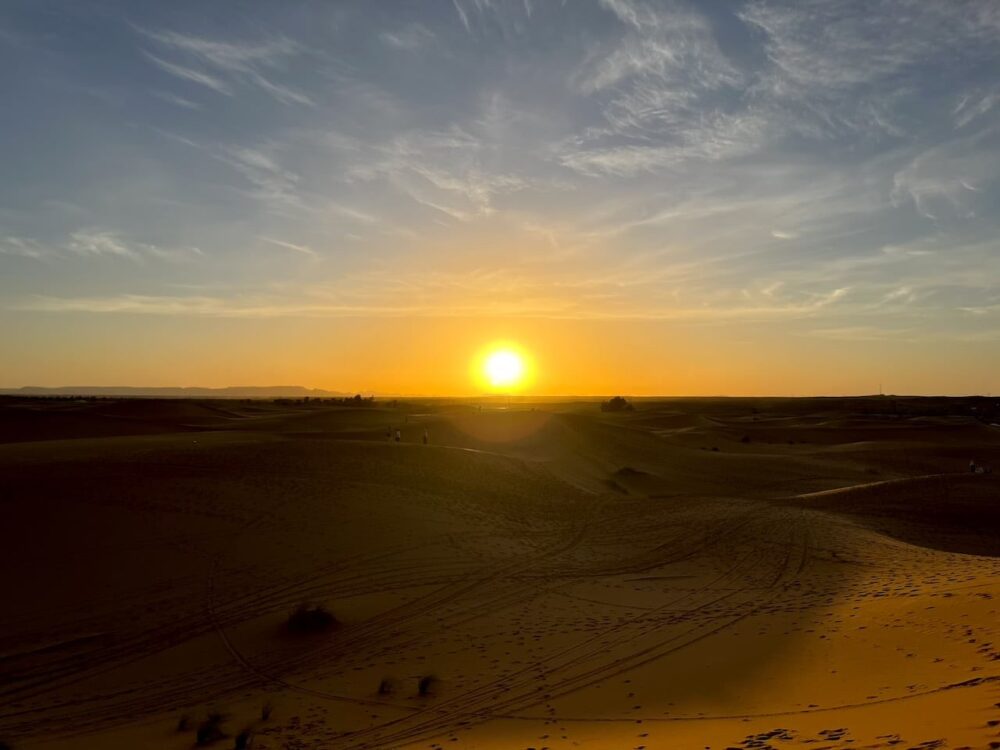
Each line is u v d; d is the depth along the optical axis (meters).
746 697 11.56
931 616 14.38
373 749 10.68
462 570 22.06
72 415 68.62
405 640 16.20
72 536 22.17
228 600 18.67
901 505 35.88
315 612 16.98
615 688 12.66
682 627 16.36
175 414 83.00
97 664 15.10
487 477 36.91
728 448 75.44
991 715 8.24
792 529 29.44
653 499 39.00
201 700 13.38
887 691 10.59
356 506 27.86
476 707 12.26
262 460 34.38
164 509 25.20
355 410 88.38
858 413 154.75
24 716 12.81
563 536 28.08
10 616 17.38
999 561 22.70
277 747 10.96
